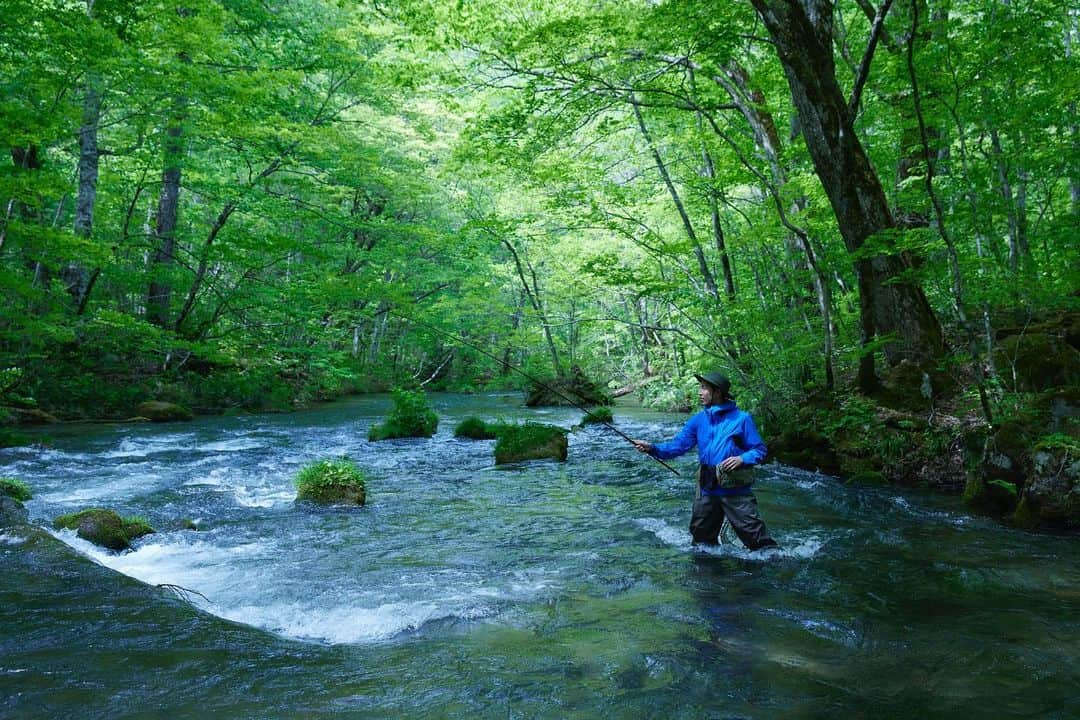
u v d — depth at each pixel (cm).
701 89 1220
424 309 2822
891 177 1224
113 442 1222
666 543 557
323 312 2248
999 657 323
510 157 1198
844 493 756
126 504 691
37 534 486
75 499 710
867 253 846
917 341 976
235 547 546
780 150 1204
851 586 437
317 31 2231
